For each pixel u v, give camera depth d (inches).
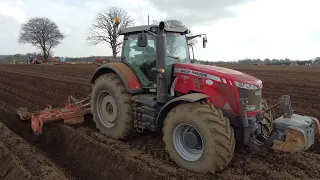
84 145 213.3
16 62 2637.8
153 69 181.6
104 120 226.5
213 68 178.4
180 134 167.0
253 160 173.3
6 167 175.6
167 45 199.0
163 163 171.9
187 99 155.6
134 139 214.1
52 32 2864.2
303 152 184.1
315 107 336.8
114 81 210.2
